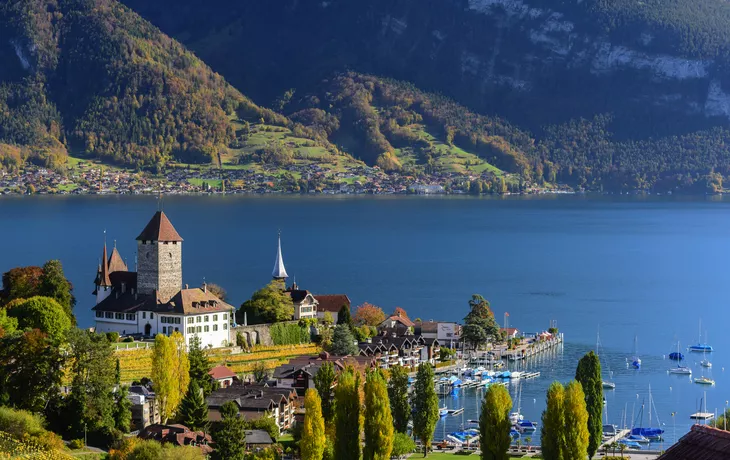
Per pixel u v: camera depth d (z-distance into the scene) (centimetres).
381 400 17862
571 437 17100
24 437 18362
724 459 12975
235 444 18388
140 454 17850
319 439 18050
